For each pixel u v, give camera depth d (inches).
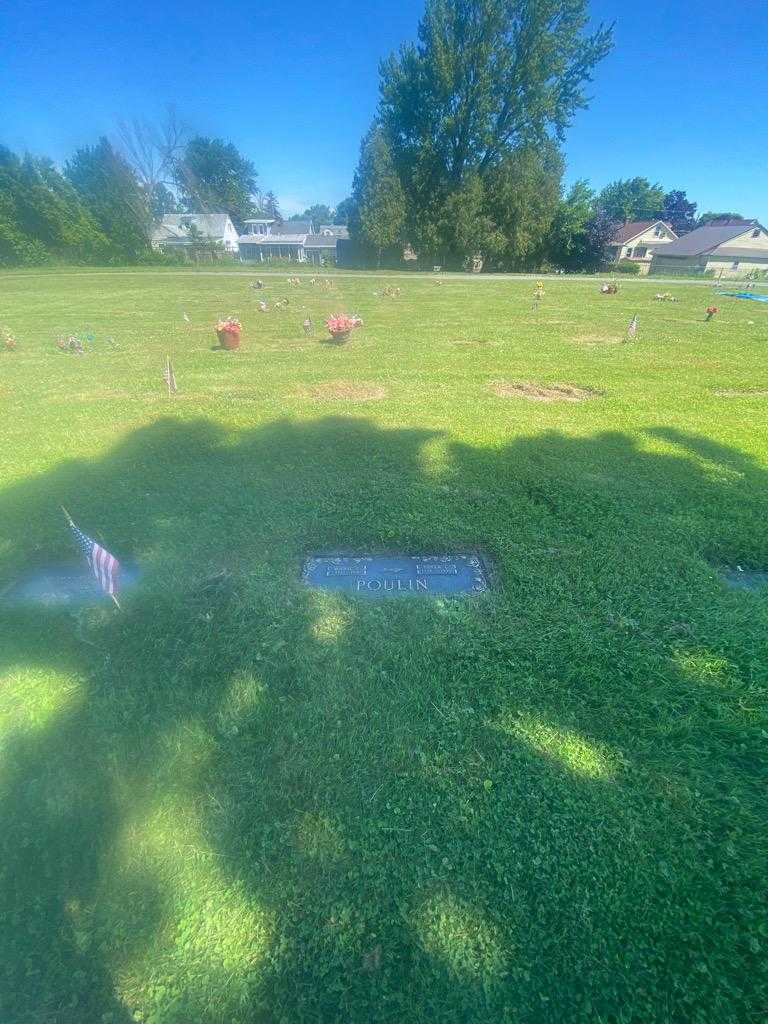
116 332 438.3
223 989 57.2
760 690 94.4
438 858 68.2
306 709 88.3
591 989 57.0
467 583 123.2
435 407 245.9
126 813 73.2
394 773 78.7
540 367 326.6
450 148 1441.9
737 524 147.8
